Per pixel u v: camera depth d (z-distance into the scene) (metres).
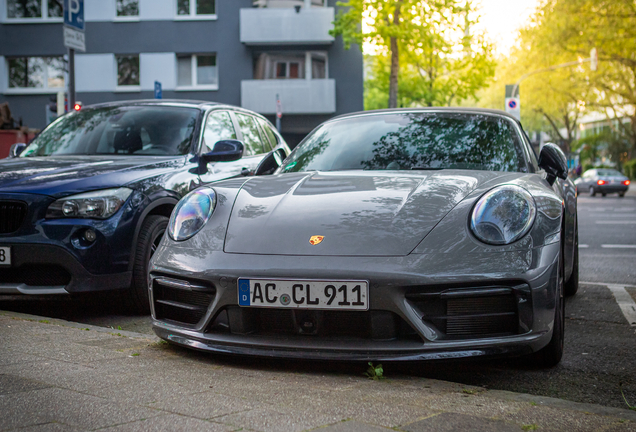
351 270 2.44
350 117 4.13
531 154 3.70
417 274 2.42
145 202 4.11
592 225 12.48
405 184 2.99
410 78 28.59
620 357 3.10
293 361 2.73
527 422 1.89
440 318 2.45
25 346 2.78
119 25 25.56
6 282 3.88
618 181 27.69
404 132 3.76
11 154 5.27
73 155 4.91
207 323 2.66
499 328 2.49
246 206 2.92
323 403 2.01
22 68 25.64
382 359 2.42
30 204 3.78
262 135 6.31
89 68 25.64
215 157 4.77
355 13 22.00
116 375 2.32
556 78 38.09
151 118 5.23
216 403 1.96
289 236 2.64
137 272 4.06
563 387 2.62
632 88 35.12
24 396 2.00
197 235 2.84
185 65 25.83
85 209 3.85
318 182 3.13
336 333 2.53
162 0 25.45
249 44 25.44
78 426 1.72
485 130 3.70
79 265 3.78
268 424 1.75
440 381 2.43
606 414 2.05
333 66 25.81
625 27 29.83
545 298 2.52
